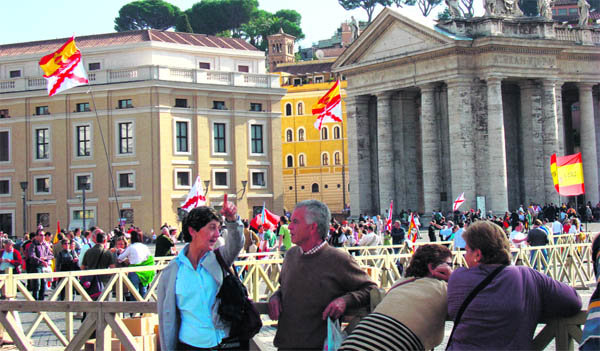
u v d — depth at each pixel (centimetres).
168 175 7025
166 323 859
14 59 7469
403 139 7306
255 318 879
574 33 7112
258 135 7600
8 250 2852
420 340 781
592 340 752
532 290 777
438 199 6788
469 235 804
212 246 870
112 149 7075
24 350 1130
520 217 5891
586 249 3061
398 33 6981
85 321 1046
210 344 855
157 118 6975
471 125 6525
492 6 6612
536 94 6794
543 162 6762
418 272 842
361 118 7500
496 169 6438
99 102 7131
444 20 6700
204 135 7250
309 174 11306
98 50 7338
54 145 7219
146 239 6938
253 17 15050
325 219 867
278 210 7644
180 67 7156
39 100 7256
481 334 763
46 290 3122
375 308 812
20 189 7294
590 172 7144
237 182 7419
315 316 857
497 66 6469
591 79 7194
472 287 775
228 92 7381
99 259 2094
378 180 7600
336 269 856
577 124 8969
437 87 6881
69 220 7156
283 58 13150
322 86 11225
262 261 2134
